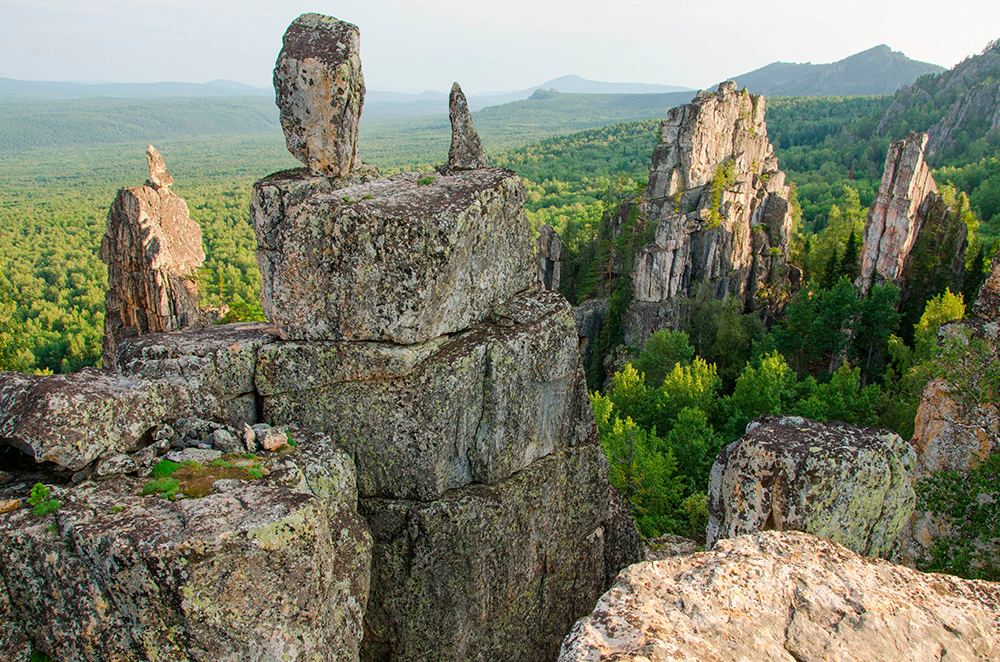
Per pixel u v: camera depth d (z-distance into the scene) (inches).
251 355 502.3
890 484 435.5
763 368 1806.1
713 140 2913.4
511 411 529.3
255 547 342.0
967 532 690.2
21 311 4315.9
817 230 5492.1
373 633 530.0
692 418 1563.7
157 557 325.7
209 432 449.4
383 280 467.2
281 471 411.8
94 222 7559.1
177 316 1331.2
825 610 241.4
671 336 2383.1
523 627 572.4
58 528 352.2
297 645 359.9
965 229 2758.4
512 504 535.5
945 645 230.2
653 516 1152.2
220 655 339.9
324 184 564.4
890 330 2329.0
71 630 347.9
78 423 377.4
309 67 543.2
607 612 239.3
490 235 523.5
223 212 7357.3
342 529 442.3
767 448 442.3
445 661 526.3
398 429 488.7
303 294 488.4
